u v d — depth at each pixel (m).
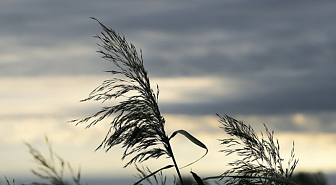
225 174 2.97
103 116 3.08
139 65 3.25
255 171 2.99
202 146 2.53
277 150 3.08
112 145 3.01
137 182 2.57
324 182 2.38
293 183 2.37
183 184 2.55
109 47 3.31
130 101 3.13
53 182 1.23
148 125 3.01
